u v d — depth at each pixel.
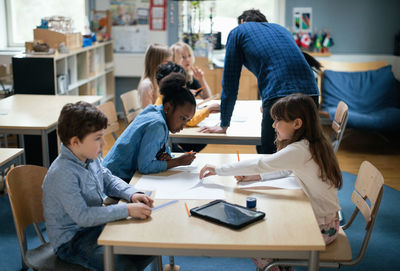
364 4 6.28
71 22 5.50
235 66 2.93
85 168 1.88
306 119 1.99
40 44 4.89
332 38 6.38
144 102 3.78
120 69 6.59
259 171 2.01
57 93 4.96
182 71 3.35
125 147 2.21
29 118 3.50
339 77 5.94
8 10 6.42
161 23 6.43
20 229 1.86
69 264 1.83
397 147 5.54
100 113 1.78
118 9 6.45
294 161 1.96
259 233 1.61
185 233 1.61
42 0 6.48
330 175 1.98
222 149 5.50
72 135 1.76
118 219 1.72
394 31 6.32
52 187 1.78
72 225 1.84
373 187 2.08
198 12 6.24
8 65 5.43
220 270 2.76
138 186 2.04
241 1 6.39
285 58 2.77
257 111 3.74
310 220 1.72
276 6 6.39
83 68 5.79
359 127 5.32
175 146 3.68
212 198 1.92
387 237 3.23
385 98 5.79
